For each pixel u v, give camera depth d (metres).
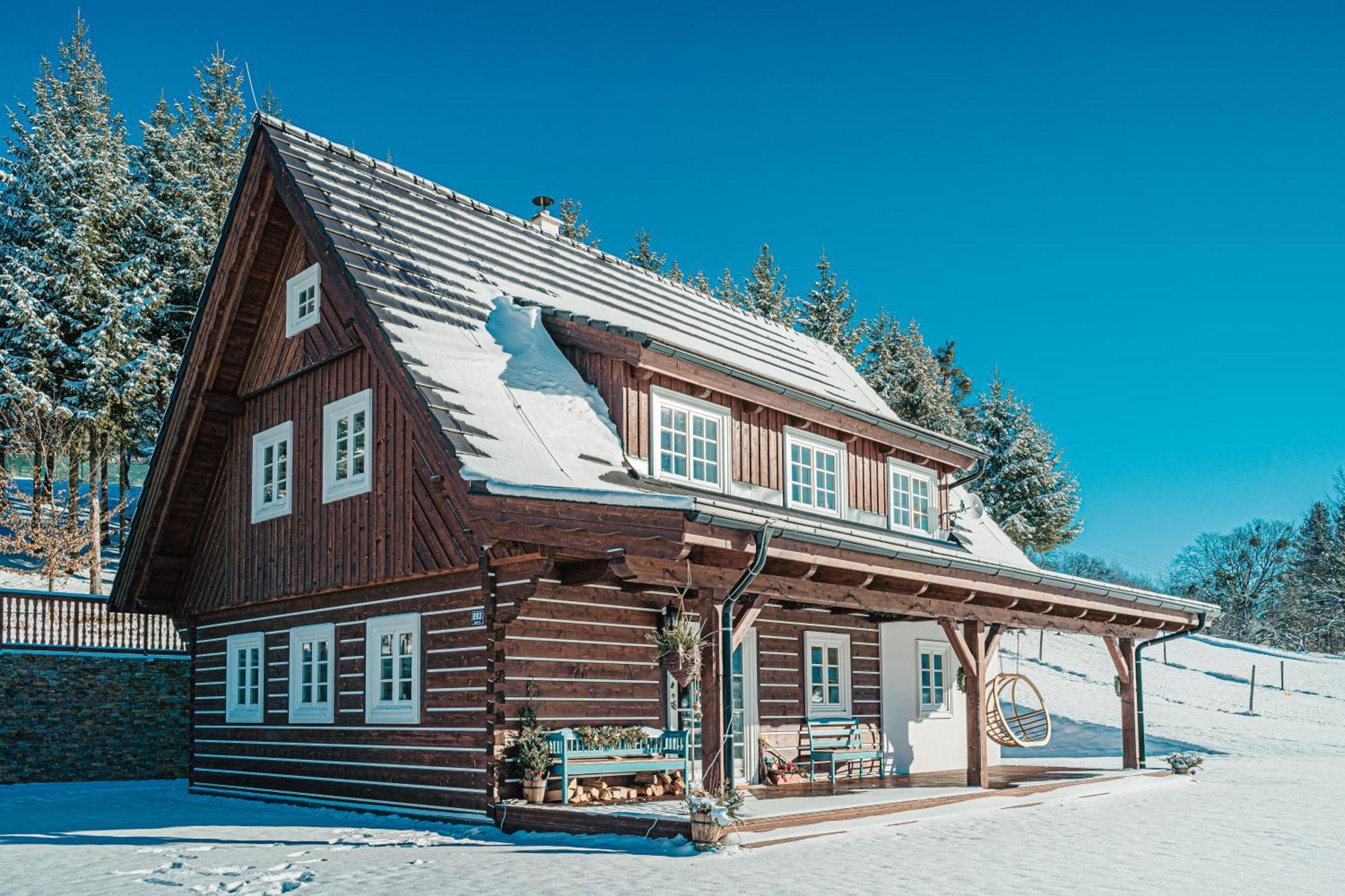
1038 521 49.59
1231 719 33.91
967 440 49.97
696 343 17.89
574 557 12.56
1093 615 17.52
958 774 17.95
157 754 20.88
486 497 11.73
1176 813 14.20
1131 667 19.00
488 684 12.50
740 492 16.08
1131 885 8.97
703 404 15.71
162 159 38.66
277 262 16.69
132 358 33.06
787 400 16.73
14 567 31.56
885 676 18.50
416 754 13.48
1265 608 80.94
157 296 33.88
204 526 18.03
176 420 17.22
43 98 36.00
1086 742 27.02
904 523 19.50
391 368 13.45
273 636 16.33
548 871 9.37
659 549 10.33
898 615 18.09
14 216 33.81
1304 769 22.22
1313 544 81.50
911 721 18.81
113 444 34.12
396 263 14.93
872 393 22.14
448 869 9.59
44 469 31.97
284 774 15.66
